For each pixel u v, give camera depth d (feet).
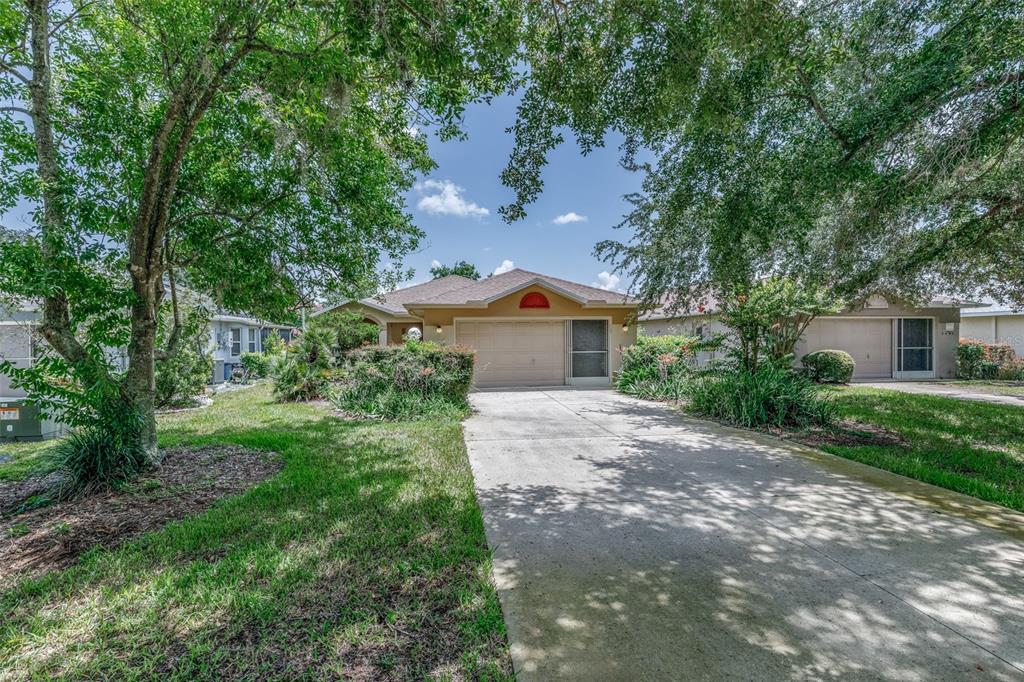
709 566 10.70
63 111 16.38
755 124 19.33
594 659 7.64
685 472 18.11
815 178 18.45
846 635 8.25
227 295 20.53
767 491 15.85
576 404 35.35
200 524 12.79
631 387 40.73
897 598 9.38
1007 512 13.89
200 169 18.38
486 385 46.52
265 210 20.15
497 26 13.80
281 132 16.47
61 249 13.97
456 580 10.03
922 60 15.40
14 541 12.00
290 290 22.21
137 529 12.68
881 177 18.13
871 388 43.98
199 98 15.70
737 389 27.96
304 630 8.35
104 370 15.67
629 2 14.37
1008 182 19.40
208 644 7.98
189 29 14.85
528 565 10.76
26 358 27.12
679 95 16.31
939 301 53.11
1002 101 14.71
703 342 34.76
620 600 9.34
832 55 14.76
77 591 9.68
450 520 13.16
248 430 25.49
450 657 7.69
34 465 17.65
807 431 24.84
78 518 13.34
